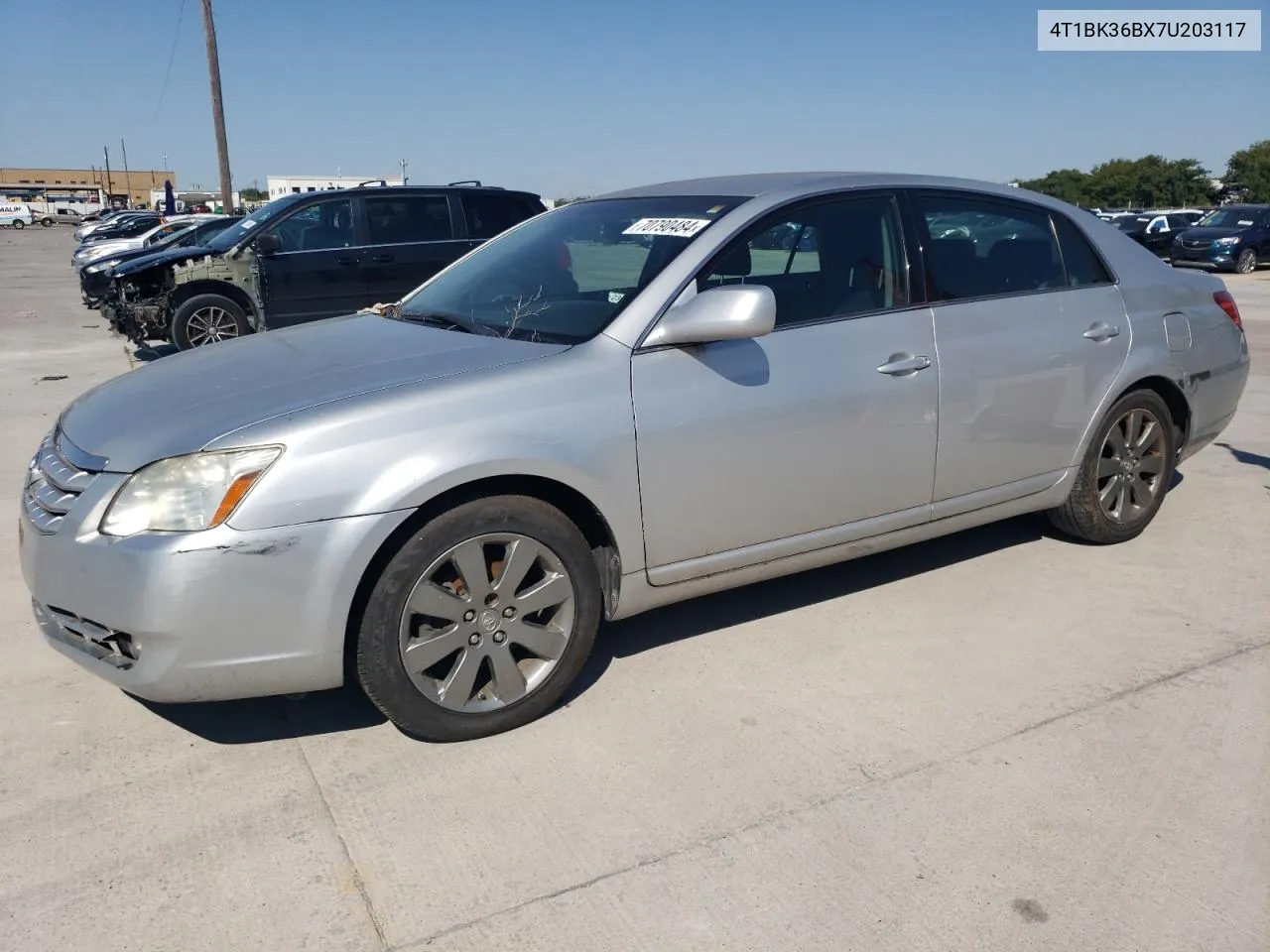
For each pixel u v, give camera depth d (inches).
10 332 522.9
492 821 106.5
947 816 106.8
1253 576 170.7
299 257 407.2
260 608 107.0
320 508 107.6
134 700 132.1
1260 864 99.5
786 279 140.6
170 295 395.5
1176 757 117.5
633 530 126.8
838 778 113.7
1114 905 94.0
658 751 119.4
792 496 138.8
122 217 1454.2
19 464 250.2
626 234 145.4
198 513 105.8
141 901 95.1
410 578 112.8
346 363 127.0
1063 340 163.8
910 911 93.3
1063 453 169.0
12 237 2164.1
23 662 142.3
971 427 154.4
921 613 156.6
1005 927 91.4
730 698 131.5
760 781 113.3
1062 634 149.3
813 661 141.3
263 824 106.3
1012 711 127.9
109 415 121.8
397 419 112.2
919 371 147.0
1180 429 188.9
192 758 118.8
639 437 124.5
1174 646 145.3
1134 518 182.4
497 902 94.7
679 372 128.0
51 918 92.9
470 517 114.8
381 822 106.5
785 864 99.7
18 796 111.0
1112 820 106.0
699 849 102.0
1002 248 162.9
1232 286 802.8
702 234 135.8
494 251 168.2
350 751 120.1
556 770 115.9
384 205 420.5
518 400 118.3
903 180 155.6
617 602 130.2
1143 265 180.9
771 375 134.3
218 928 91.7
